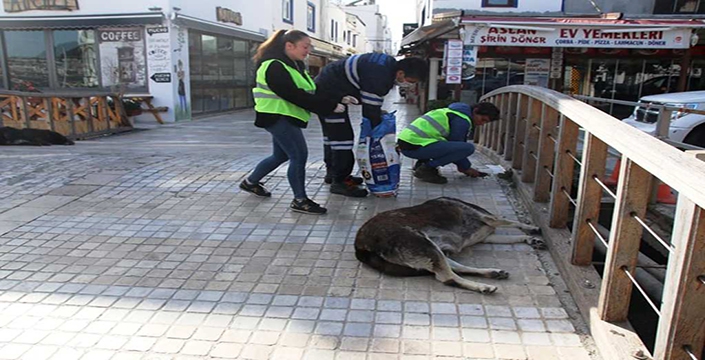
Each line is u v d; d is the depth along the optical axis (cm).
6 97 948
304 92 428
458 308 294
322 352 251
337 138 504
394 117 503
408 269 330
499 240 394
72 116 1030
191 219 450
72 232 418
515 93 611
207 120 1467
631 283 254
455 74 1205
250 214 463
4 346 254
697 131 831
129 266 352
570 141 374
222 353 250
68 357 246
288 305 297
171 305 297
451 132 548
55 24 1355
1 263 355
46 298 305
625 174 241
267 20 1966
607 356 240
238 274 339
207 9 1511
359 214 462
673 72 1502
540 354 249
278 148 486
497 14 1512
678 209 203
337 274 339
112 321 279
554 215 391
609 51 1491
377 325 276
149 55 1356
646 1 1480
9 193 530
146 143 961
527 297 307
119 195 525
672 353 209
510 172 576
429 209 376
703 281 198
